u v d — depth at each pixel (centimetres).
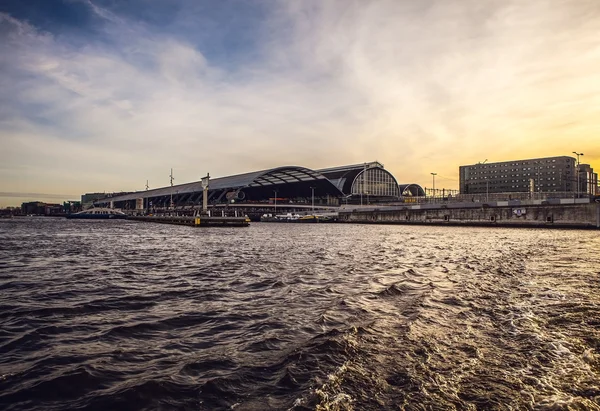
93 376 692
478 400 577
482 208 8275
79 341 891
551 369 688
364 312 1098
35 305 1229
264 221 13025
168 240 4359
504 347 802
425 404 565
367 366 704
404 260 2373
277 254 2762
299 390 619
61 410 579
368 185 13850
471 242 3900
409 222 9775
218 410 570
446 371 680
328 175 15262
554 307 1136
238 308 1178
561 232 5847
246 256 2638
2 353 813
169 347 846
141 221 14450
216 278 1736
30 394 627
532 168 15212
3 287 1539
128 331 962
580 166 15288
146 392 626
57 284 1605
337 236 5075
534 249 3080
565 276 1730
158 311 1154
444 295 1312
